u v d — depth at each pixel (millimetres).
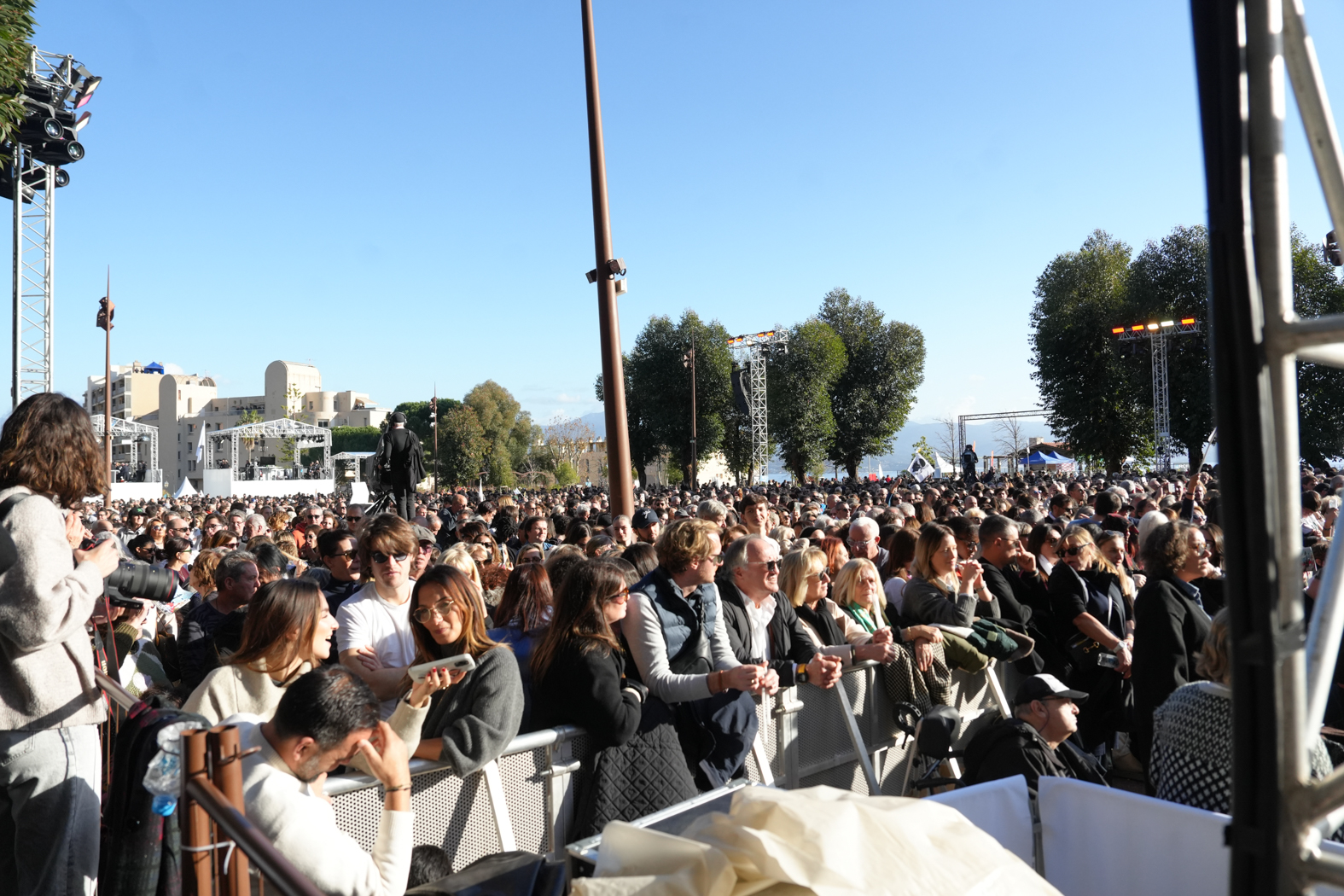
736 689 3656
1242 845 811
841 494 19906
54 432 2555
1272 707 787
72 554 2631
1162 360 37906
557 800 3195
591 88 9758
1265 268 786
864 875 1519
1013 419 59438
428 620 3117
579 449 88062
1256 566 787
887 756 4621
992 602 5191
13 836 2602
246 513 15219
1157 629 3975
